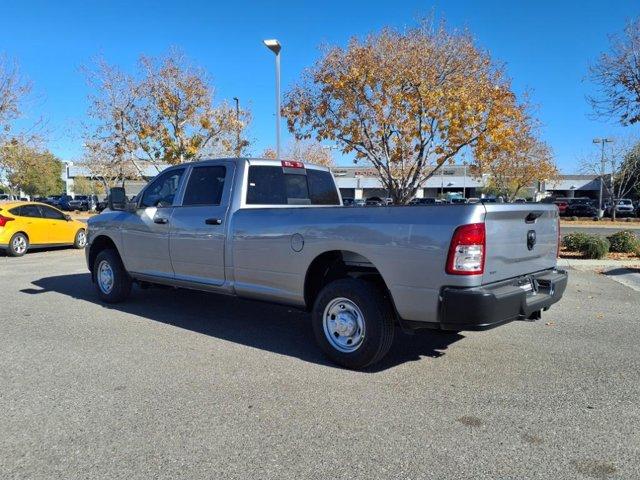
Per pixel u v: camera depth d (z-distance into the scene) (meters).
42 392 4.38
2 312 7.28
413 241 4.46
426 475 3.14
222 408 4.07
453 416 3.94
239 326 6.55
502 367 5.03
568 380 4.68
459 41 15.07
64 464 3.26
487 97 14.76
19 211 14.78
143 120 17.95
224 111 18.39
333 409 4.06
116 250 7.77
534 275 5.07
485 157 16.52
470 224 4.23
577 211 49.44
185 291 8.84
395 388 4.49
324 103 15.68
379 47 14.95
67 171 75.25
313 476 3.13
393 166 17.52
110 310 7.43
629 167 45.34
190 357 5.30
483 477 3.12
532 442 3.54
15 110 20.00
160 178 7.16
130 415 3.95
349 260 5.07
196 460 3.31
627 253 14.05
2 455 3.37
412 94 14.64
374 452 3.41
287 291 5.46
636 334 6.20
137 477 3.12
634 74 15.11
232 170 6.21
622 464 3.26
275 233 5.47
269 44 15.52
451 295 4.26
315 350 5.56
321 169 7.23
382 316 4.75
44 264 12.64
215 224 6.10
